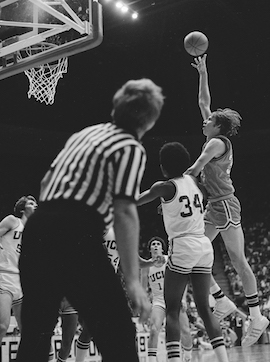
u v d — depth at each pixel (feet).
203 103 15.67
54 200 6.01
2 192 61.31
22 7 18.47
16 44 18.40
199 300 11.60
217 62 57.72
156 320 18.72
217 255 61.67
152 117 6.54
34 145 61.41
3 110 59.82
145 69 58.70
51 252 5.82
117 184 5.89
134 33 53.36
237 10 50.06
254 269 58.80
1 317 15.58
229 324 42.68
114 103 6.64
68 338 13.83
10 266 16.20
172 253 11.64
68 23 16.94
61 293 6.05
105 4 47.26
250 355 25.11
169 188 11.62
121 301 5.95
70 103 60.64
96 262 5.88
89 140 6.30
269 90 59.62
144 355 22.93
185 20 52.29
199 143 65.87
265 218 67.67
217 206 14.20
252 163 70.18
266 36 53.57
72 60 55.83
